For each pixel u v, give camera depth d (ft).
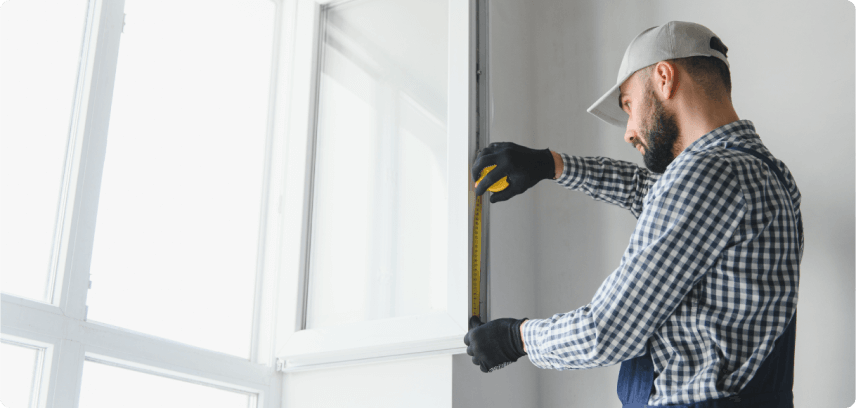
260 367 6.16
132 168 5.49
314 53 6.84
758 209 3.46
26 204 4.67
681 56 4.02
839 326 5.16
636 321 3.46
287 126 6.81
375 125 6.40
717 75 4.04
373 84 6.51
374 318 5.98
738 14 6.04
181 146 5.95
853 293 5.15
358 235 6.26
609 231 6.34
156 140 5.72
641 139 4.23
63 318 4.68
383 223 6.16
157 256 5.63
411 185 6.08
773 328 3.48
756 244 3.47
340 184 6.48
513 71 6.58
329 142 6.64
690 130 4.01
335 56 6.81
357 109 6.55
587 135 6.60
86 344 4.81
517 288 6.22
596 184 4.98
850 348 5.09
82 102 5.02
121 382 5.23
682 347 3.59
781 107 5.68
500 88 6.27
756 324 3.48
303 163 6.58
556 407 6.34
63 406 4.61
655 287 3.43
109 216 5.27
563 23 6.99
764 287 3.45
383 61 6.49
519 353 4.12
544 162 4.94
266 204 6.72
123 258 5.34
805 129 5.54
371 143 6.39
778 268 3.50
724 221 3.41
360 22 6.73
